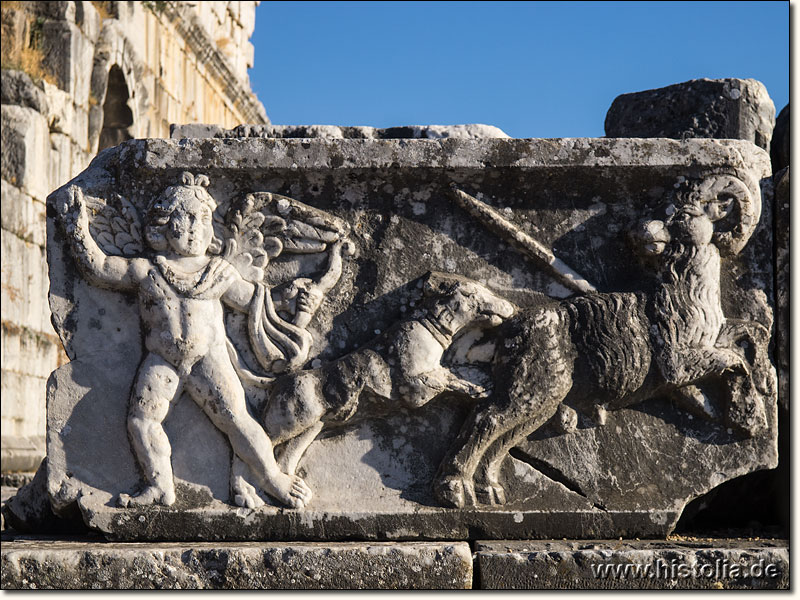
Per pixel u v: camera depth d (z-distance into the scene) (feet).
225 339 10.66
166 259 10.68
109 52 28.91
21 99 25.18
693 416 10.70
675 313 10.55
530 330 10.53
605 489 10.50
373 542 10.10
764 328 10.66
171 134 11.55
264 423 10.45
